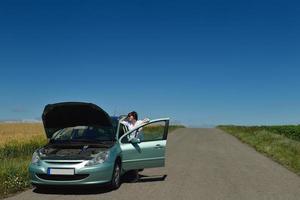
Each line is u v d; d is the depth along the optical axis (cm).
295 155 2052
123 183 1277
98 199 1026
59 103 1173
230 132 5000
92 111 1199
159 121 1302
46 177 1103
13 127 5259
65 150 1160
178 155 2161
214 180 1340
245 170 1599
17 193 1107
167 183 1277
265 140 3175
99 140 1227
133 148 1252
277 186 1243
